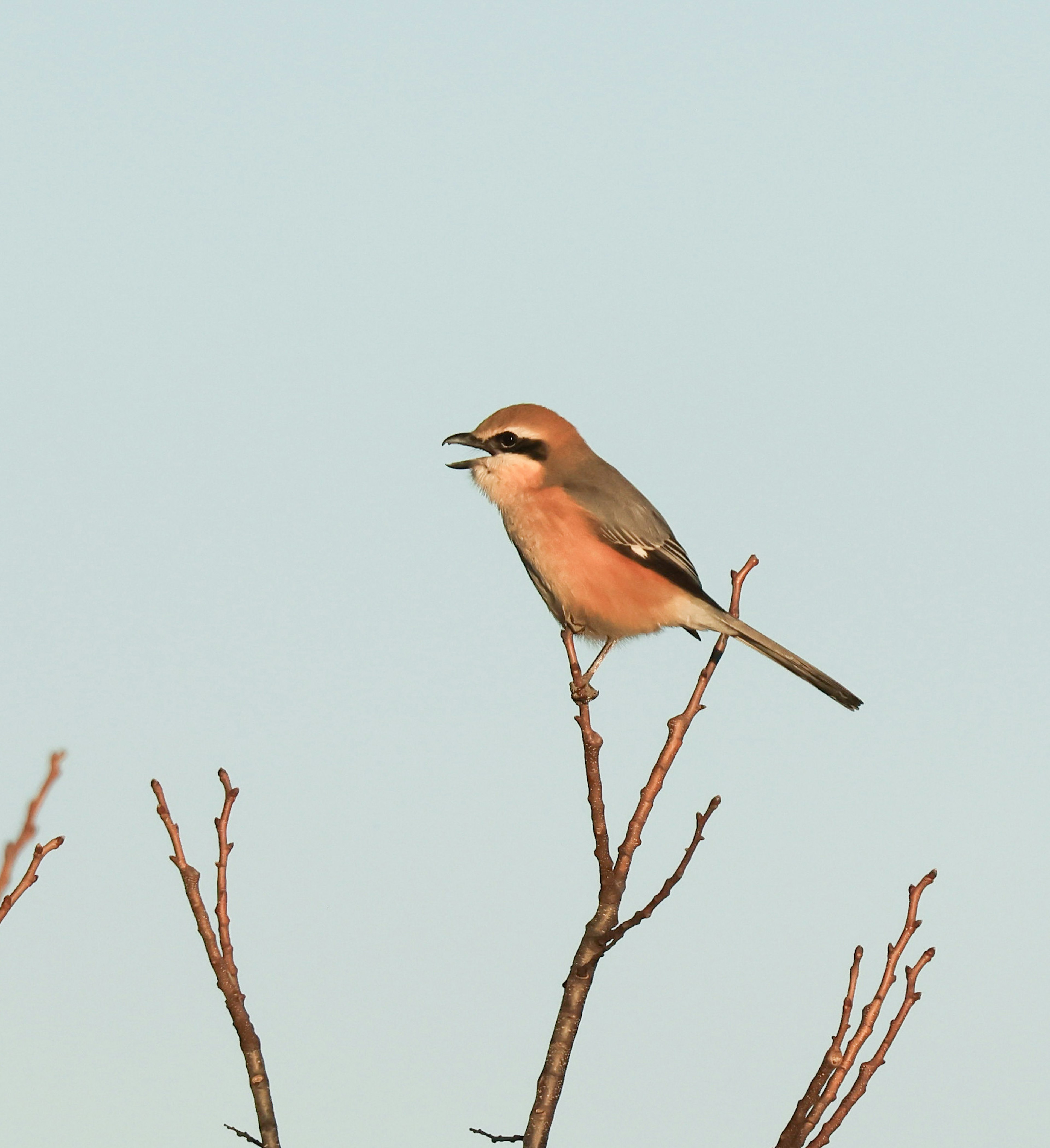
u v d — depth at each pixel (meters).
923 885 7.25
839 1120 6.79
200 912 7.12
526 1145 7.40
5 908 5.84
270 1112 6.91
